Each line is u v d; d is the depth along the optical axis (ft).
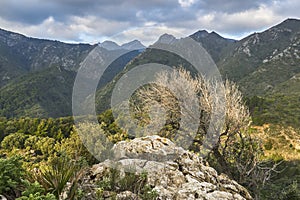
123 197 13.24
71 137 20.90
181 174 16.96
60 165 13.57
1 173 10.95
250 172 32.60
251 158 34.83
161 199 14.11
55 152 20.52
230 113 33.40
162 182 15.92
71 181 13.52
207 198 14.34
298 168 39.29
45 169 13.23
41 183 12.05
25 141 28.99
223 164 32.83
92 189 13.89
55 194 11.86
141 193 14.53
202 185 15.76
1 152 27.71
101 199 12.21
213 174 19.20
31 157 22.34
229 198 14.56
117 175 15.44
